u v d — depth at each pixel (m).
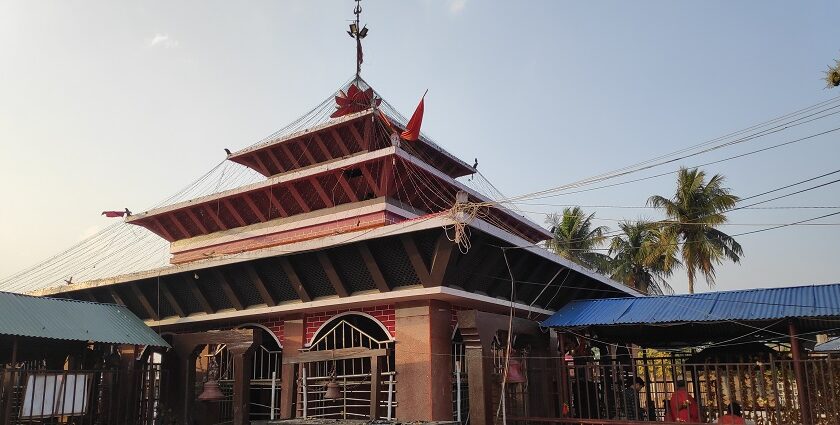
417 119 20.59
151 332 17.98
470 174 26.59
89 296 23.19
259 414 20.64
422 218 15.62
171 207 24.88
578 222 60.66
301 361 18.31
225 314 20.39
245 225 24.30
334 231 20.95
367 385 18.55
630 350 25.33
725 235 51.53
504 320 17.08
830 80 12.75
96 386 16.70
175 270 20.09
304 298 18.66
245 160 25.36
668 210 52.91
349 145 22.70
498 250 17.53
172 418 18.12
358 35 25.97
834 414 13.35
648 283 59.19
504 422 16.06
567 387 17.77
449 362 17.03
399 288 17.20
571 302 19.58
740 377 15.11
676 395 15.80
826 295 15.43
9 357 17.22
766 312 15.41
